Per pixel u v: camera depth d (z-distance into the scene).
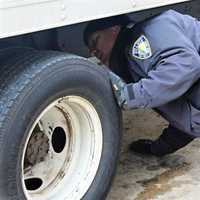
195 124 2.96
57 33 2.71
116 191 3.15
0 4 2.02
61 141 2.63
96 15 2.40
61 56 2.41
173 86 2.65
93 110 2.58
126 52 2.86
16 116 2.21
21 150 2.27
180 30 2.78
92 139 2.67
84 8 2.34
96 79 2.53
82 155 2.67
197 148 3.70
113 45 2.82
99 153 2.68
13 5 2.06
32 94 2.25
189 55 2.65
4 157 2.21
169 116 2.98
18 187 2.30
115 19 2.82
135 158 3.55
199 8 3.68
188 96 2.93
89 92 2.51
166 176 3.33
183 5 3.50
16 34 2.10
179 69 2.63
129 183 3.24
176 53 2.66
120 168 3.42
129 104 2.66
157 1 2.76
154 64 2.73
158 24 2.76
